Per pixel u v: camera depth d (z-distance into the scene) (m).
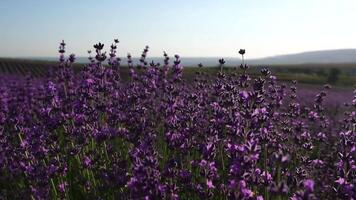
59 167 0.54
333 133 0.89
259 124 0.48
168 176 0.44
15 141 0.69
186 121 0.63
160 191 0.37
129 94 0.78
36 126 0.63
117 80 0.81
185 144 0.54
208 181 0.46
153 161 0.39
